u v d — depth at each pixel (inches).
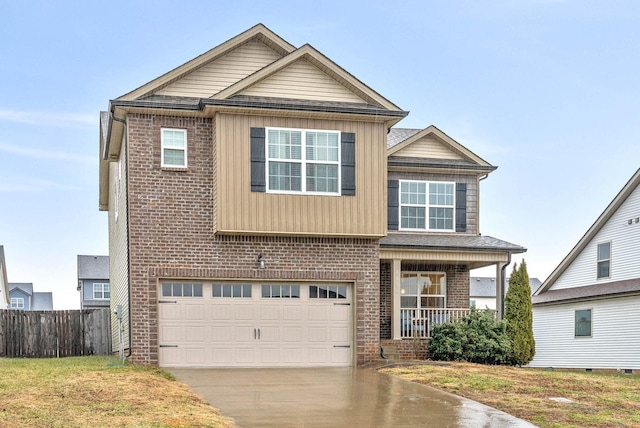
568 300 916.0
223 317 587.5
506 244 725.3
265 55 639.1
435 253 696.4
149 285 564.4
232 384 468.8
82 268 1899.6
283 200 586.2
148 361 558.6
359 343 609.6
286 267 598.9
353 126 610.2
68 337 788.6
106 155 724.0
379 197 610.5
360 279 616.1
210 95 618.5
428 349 675.4
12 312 764.6
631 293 786.2
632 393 455.8
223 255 584.1
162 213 573.6
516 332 700.7
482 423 350.0
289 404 394.6
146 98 586.6
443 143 766.5
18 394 365.7
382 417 361.1
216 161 574.9
